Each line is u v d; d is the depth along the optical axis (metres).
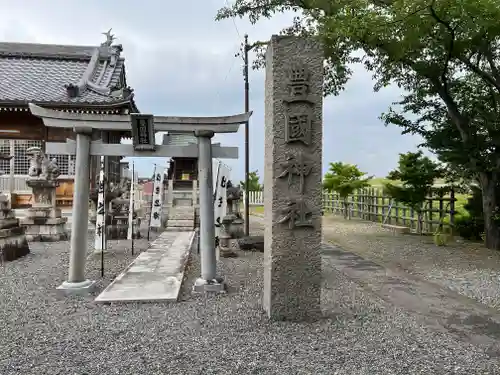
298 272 4.89
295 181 4.86
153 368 3.62
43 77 19.44
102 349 4.06
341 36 8.60
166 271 7.85
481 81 11.89
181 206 19.00
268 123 5.05
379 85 12.70
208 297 6.11
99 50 21.53
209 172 6.70
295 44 4.83
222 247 9.98
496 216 11.07
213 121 6.72
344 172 21.38
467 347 4.23
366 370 3.63
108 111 16.72
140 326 4.75
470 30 8.57
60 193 16.97
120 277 7.26
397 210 17.06
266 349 4.07
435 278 7.69
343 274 8.00
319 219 4.90
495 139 10.47
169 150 6.76
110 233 13.01
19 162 16.94
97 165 15.93
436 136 11.97
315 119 4.88
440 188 13.81
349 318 5.09
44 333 4.52
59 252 10.53
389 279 7.58
